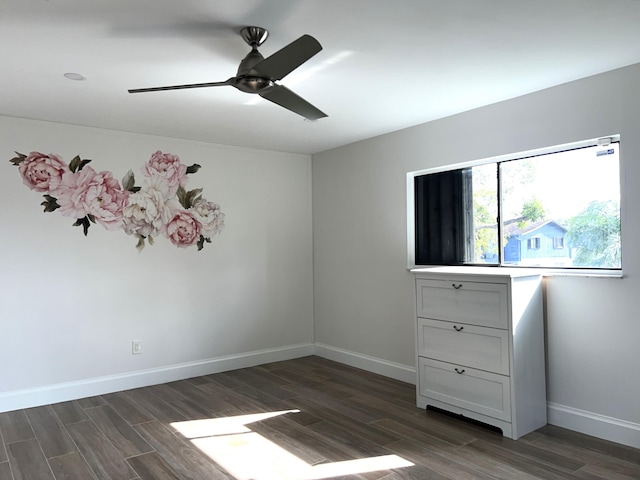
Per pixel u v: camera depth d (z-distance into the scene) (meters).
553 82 3.02
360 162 4.61
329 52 2.51
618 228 2.90
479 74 2.86
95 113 3.55
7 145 3.60
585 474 2.45
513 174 3.46
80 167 3.89
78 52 2.45
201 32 2.25
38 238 3.71
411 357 4.12
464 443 2.86
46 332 3.73
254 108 3.47
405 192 4.15
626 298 2.78
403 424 3.18
